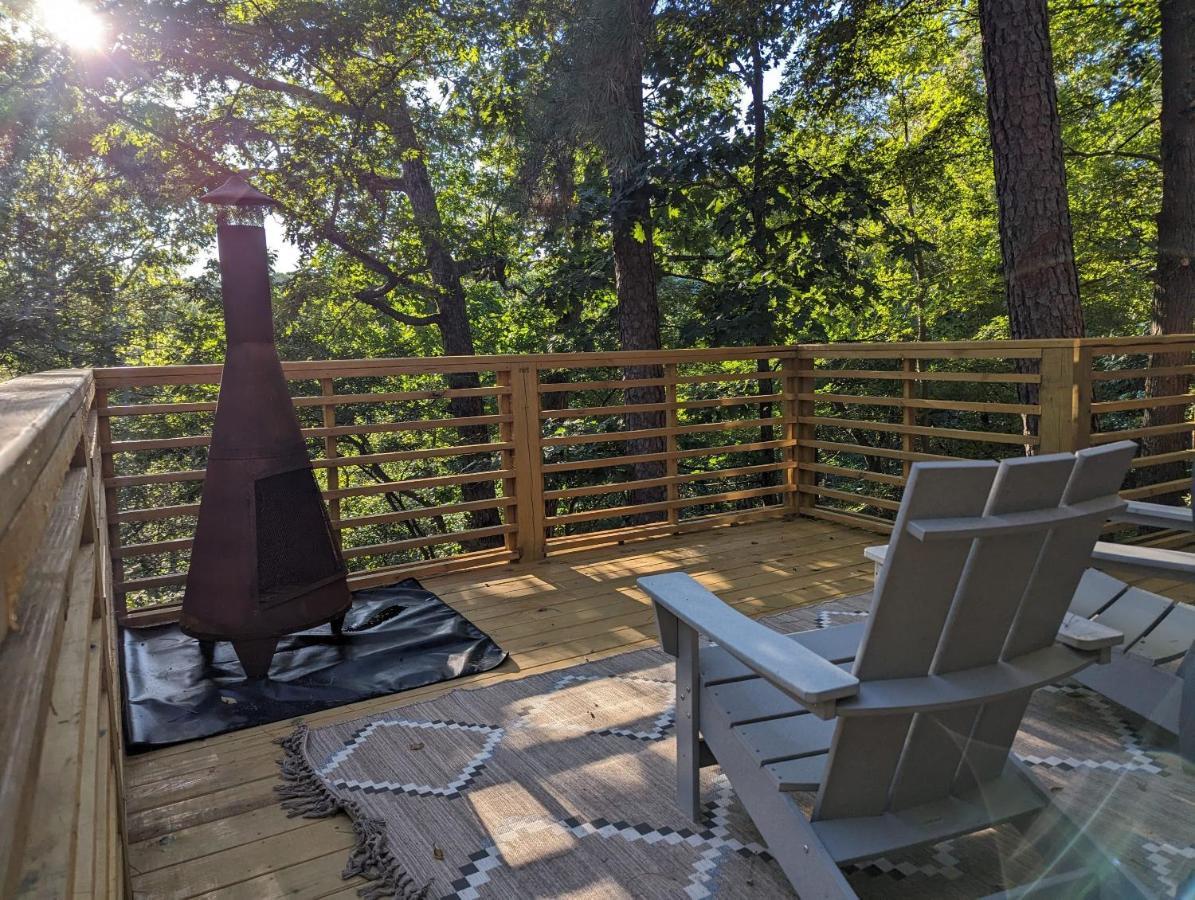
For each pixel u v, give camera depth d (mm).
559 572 3961
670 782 1990
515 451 4117
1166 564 1747
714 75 7941
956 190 10102
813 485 4965
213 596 2635
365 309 12406
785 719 1634
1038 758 1054
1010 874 993
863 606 3289
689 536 4613
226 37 9297
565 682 2633
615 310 9570
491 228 11328
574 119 6477
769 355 4824
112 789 1309
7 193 9750
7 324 9664
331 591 2797
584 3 6301
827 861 1339
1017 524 1225
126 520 3309
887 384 8594
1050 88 4199
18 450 533
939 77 10188
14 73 9016
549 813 1874
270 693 2600
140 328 11820
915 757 1365
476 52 9266
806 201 7785
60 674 819
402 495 13594
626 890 1600
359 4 9367
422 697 2570
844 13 7512
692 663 1764
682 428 4621
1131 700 1159
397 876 1648
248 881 1671
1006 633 1348
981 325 10094
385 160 10430
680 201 7125
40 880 474
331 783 2033
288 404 2732
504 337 14141
